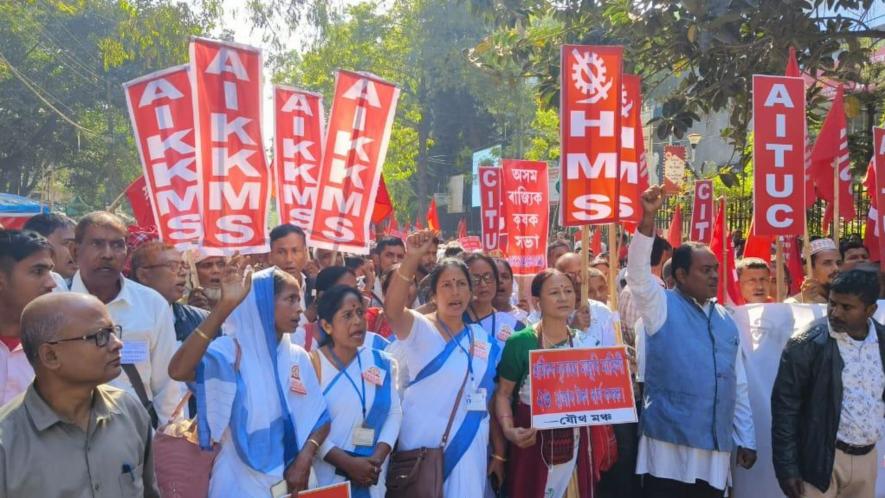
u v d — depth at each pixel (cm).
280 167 629
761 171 584
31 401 276
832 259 643
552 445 475
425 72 3616
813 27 877
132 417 300
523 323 582
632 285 486
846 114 1002
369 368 462
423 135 4041
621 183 637
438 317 487
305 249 607
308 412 421
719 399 487
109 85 3391
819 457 454
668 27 925
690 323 499
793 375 463
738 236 1071
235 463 392
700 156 2542
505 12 1028
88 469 278
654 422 496
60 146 3519
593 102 509
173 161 530
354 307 455
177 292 502
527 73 1089
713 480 484
